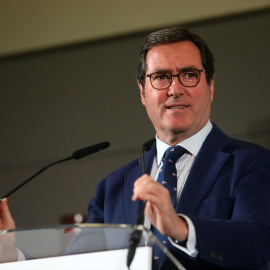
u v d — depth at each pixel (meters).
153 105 5.56
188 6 10.36
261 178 4.90
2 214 5.21
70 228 3.49
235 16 10.05
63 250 3.67
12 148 11.20
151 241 3.51
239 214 4.67
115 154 10.48
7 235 3.62
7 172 11.06
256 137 9.52
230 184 5.01
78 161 10.66
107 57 10.94
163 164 5.46
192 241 4.07
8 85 11.49
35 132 11.15
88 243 3.60
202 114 5.53
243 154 5.21
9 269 3.71
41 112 11.20
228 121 9.73
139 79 5.99
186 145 5.50
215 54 10.03
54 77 11.24
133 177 5.61
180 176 5.39
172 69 5.48
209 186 5.04
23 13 11.57
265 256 4.30
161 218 3.87
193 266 4.62
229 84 9.85
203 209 4.90
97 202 5.74
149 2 10.71
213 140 5.45
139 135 10.45
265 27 9.85
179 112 5.44
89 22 11.12
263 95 9.66
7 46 11.56
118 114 10.66
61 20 11.33
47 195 10.66
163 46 5.61
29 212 10.66
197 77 5.52
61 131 10.98
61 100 11.12
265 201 4.70
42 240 3.62
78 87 11.05
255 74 9.77
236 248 4.13
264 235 4.38
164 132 5.57
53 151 10.95
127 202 5.39
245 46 9.90
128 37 10.85
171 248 4.75
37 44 11.41
